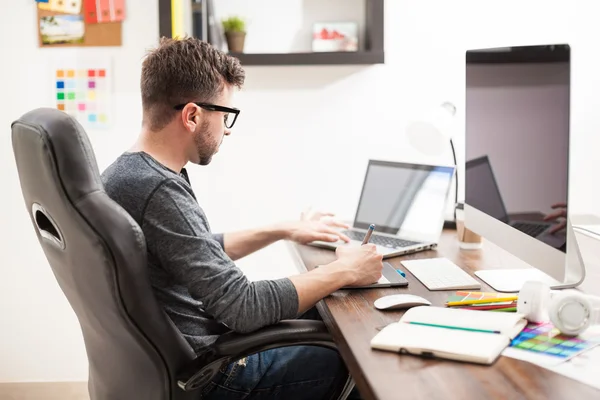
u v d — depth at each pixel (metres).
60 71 2.73
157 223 1.47
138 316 1.33
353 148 2.77
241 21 2.63
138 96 2.74
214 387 1.61
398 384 1.09
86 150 1.31
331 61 2.60
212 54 1.62
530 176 1.56
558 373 1.12
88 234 1.28
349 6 2.73
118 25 2.71
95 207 1.29
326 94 2.74
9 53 2.72
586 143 2.78
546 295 1.37
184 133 1.61
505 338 1.25
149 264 1.52
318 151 2.77
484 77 1.84
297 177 2.79
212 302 1.48
